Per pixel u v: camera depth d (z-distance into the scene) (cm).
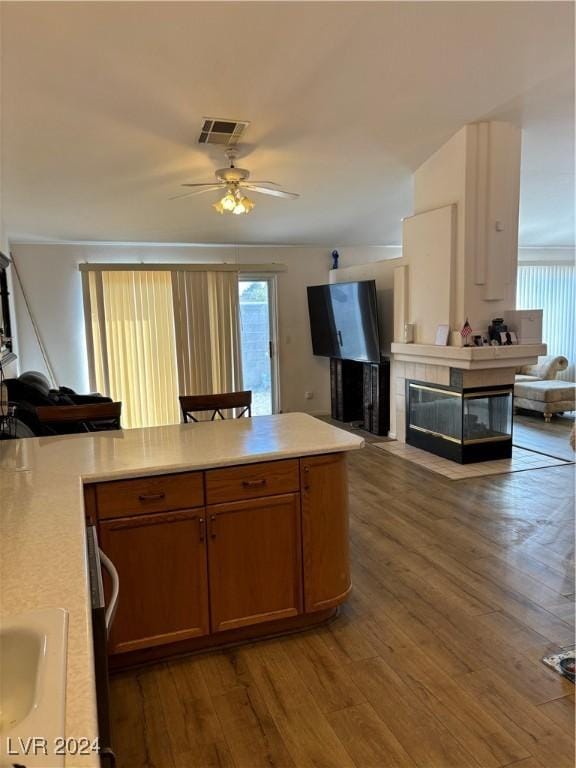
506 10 301
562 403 682
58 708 77
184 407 328
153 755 179
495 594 274
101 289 630
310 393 760
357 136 434
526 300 885
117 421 343
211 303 679
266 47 307
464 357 459
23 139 380
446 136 459
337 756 176
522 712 193
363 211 612
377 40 314
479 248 467
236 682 214
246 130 399
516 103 411
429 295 512
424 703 199
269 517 233
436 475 472
